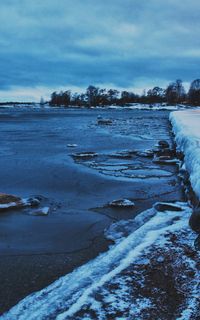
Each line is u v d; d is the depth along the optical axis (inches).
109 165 588.4
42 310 174.2
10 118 2340.1
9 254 243.6
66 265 227.0
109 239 268.2
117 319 161.0
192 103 4783.5
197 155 407.8
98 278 203.6
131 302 173.8
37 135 1146.7
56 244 260.2
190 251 224.1
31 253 245.3
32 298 187.8
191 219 266.1
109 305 171.6
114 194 402.0
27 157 668.1
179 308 167.9
